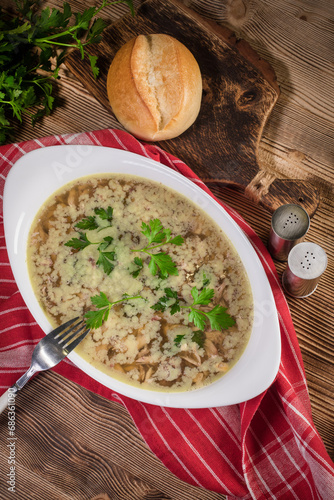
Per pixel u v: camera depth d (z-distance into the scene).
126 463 0.69
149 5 0.70
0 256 0.69
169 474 0.68
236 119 0.69
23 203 0.64
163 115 0.65
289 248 0.66
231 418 0.66
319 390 0.67
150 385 0.62
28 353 0.69
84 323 0.63
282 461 0.65
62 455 0.70
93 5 0.73
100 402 0.70
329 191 0.69
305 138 0.70
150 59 0.65
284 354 0.65
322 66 0.70
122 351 0.63
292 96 0.70
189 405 0.60
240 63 0.69
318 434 0.64
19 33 0.67
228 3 0.72
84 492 0.69
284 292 0.68
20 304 0.68
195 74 0.65
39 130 0.72
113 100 0.66
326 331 0.67
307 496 0.64
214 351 0.62
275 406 0.66
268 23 0.71
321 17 0.71
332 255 0.68
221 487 0.65
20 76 0.67
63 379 0.71
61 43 0.70
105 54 0.70
